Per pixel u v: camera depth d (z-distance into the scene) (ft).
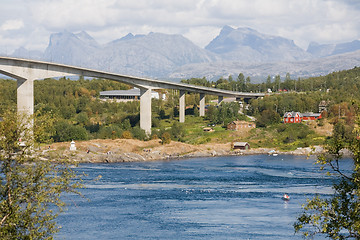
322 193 376.48
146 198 358.43
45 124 146.20
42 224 142.10
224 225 288.30
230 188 401.29
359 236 131.75
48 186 143.02
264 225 288.71
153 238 263.29
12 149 138.51
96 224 288.10
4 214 135.33
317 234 270.05
